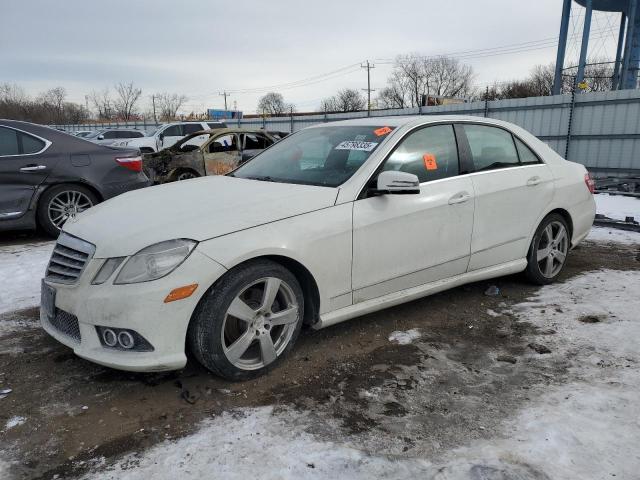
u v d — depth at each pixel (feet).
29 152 21.40
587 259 18.49
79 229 10.09
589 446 7.78
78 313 9.16
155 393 9.51
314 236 10.24
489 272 13.70
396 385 9.78
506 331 12.23
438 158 12.64
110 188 23.03
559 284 15.57
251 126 87.10
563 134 50.26
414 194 11.47
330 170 11.89
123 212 10.34
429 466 7.40
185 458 7.65
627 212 26.99
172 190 11.84
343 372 10.30
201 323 9.14
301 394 9.46
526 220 14.29
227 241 9.27
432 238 12.14
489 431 8.26
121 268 8.91
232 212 9.83
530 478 7.09
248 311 9.61
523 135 15.02
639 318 12.55
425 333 12.16
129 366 8.78
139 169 24.03
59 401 9.29
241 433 8.26
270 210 10.06
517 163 14.51
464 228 12.76
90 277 9.12
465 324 12.68
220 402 9.20
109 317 8.80
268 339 10.00
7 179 20.80
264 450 7.81
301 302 10.44
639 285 15.16
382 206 11.25
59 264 9.95
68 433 8.34
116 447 7.97
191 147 39.17
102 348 9.11
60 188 22.00
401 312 13.46
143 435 8.26
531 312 13.33
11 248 20.84
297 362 10.72
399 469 7.35
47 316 10.19
